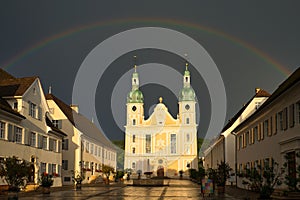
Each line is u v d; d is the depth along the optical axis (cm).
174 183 6631
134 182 5491
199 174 5781
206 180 3238
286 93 2817
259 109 3616
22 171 2830
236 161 5253
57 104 6238
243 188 4550
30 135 4178
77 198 2986
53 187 4728
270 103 3191
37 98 4412
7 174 2797
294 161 2728
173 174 11588
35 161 4288
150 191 4072
